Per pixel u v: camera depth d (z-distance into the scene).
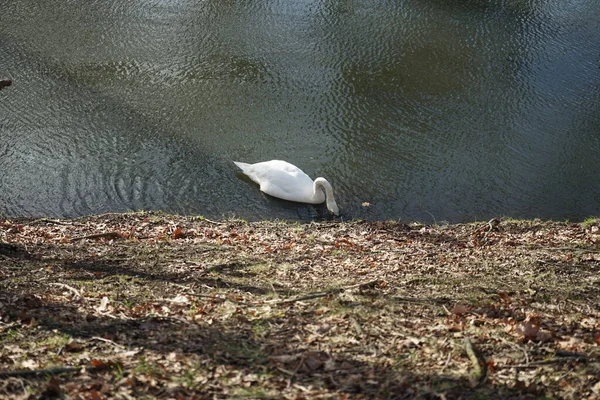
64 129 16.52
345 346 6.48
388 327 6.93
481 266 9.70
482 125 17.14
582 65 20.12
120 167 15.18
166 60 19.91
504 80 19.31
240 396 5.48
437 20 22.58
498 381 5.85
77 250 10.05
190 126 16.84
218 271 9.18
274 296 7.97
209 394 5.50
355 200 14.47
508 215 13.98
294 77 19.19
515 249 10.91
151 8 22.95
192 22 22.08
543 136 16.72
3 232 11.23
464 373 5.95
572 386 5.77
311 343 6.53
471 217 13.91
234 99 18.05
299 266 9.62
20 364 5.84
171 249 10.30
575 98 18.45
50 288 7.95
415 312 7.49
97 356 6.04
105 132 16.47
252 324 6.96
